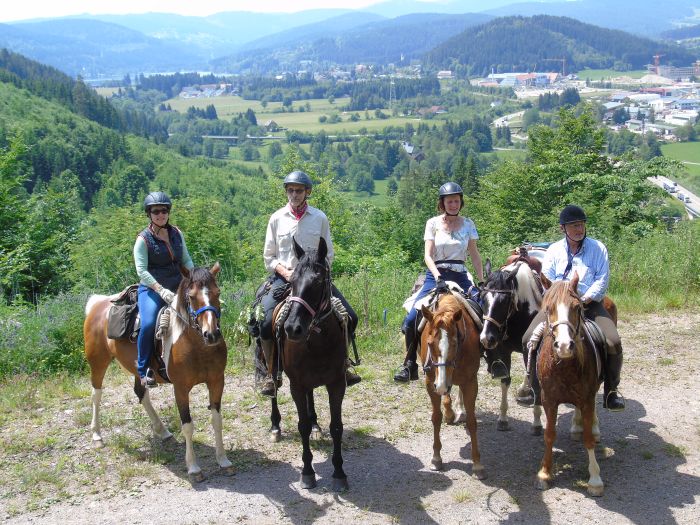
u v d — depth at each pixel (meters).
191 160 120.38
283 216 7.19
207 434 7.69
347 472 6.80
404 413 8.32
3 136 71.31
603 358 6.49
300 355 6.25
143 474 6.74
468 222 7.57
